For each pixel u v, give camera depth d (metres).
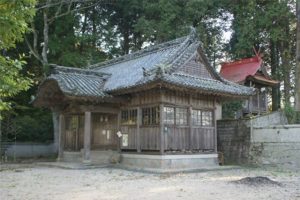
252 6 32.88
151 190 11.41
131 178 14.92
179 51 20.28
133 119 20.28
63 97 20.64
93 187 12.16
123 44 39.75
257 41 33.97
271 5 31.69
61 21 32.69
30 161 25.73
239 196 10.12
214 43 37.78
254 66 31.25
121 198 9.91
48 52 32.38
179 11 33.03
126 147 20.53
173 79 17.53
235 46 34.59
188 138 19.44
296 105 24.59
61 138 23.30
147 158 18.84
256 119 22.28
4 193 10.93
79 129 22.45
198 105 20.25
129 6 35.78
